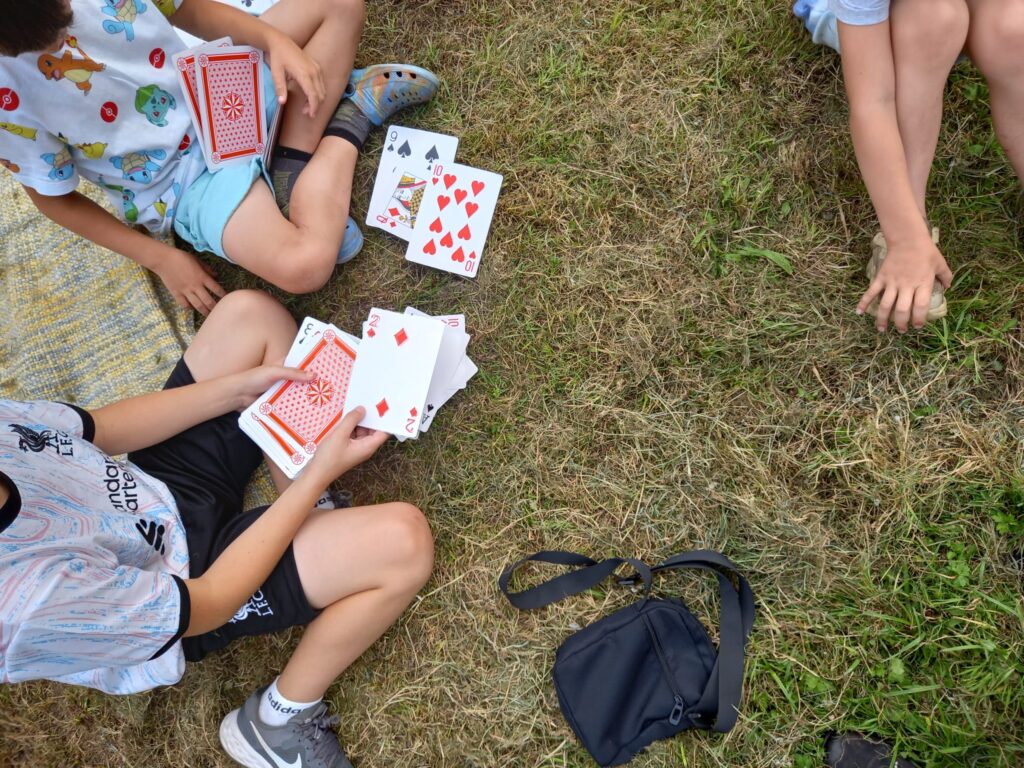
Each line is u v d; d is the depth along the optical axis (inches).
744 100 105.7
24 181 91.8
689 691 96.7
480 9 112.5
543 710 101.0
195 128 95.3
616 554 103.1
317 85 99.3
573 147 109.1
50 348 112.5
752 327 103.3
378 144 114.1
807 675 96.9
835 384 101.6
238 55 93.4
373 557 90.4
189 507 89.6
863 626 97.0
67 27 76.7
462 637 104.2
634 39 108.6
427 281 111.3
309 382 98.8
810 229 103.2
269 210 100.0
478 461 107.1
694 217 106.0
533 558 102.4
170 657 83.0
